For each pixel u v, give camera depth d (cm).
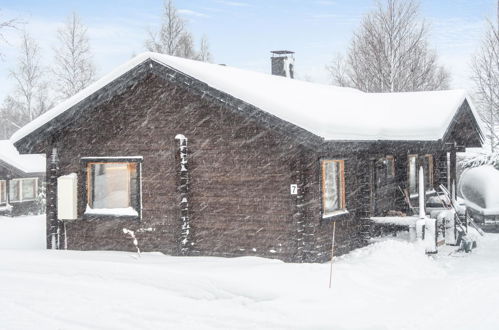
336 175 1360
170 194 1309
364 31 3359
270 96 1204
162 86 1318
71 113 1360
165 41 3506
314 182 1215
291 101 1232
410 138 1427
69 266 1150
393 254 1231
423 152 1527
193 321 846
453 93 1647
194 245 1288
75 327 821
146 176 1335
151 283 1043
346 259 1255
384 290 1004
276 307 891
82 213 1391
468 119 1730
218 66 1452
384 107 1634
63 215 1377
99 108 1380
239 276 1009
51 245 1409
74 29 3666
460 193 2100
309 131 1109
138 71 1298
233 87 1189
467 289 1038
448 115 1476
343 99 1634
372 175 1538
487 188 1980
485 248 1538
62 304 940
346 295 945
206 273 1031
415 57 3281
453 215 1476
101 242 1379
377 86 3303
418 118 1479
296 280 999
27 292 1013
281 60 2078
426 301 948
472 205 2019
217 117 1265
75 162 1405
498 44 2742
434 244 1315
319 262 1229
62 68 3653
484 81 2816
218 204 1266
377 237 1492
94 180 1406
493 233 1866
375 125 1427
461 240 1491
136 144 1346
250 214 1235
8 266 1186
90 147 1390
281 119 1137
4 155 2688
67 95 3653
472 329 803
